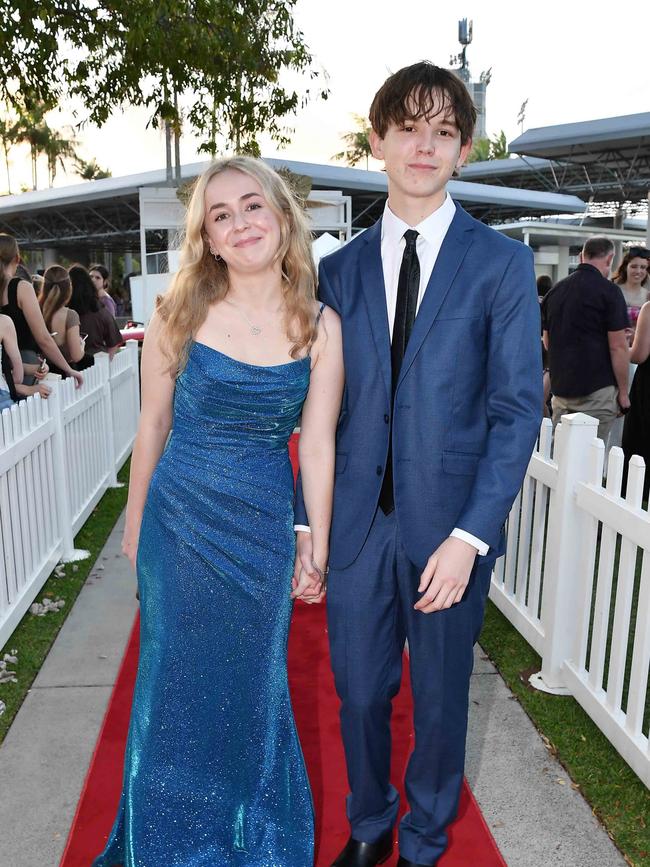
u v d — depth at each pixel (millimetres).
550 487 3273
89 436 5770
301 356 1987
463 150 1962
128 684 3293
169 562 2029
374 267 1993
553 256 16672
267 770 2143
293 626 3844
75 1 7352
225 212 1915
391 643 2059
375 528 1990
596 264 5238
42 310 6258
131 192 28844
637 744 2639
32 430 4188
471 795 2570
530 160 28844
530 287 1885
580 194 29203
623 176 26281
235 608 2047
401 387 1921
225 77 8469
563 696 3217
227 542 2023
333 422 2059
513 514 3912
